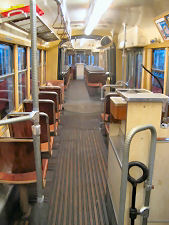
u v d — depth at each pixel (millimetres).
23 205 2629
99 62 15461
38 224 2498
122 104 2055
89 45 19953
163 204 2178
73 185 3305
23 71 4770
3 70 3598
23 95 4930
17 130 3020
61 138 5195
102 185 3309
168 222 2205
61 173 3643
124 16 5215
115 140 2641
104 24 7059
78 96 11156
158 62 4680
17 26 3670
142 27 5289
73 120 6672
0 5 3213
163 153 2057
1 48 3480
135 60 6125
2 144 2166
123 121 2197
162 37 4176
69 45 14117
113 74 9281
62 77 9672
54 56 9297
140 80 5879
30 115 1935
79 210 2771
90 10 4609
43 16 5367
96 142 4973
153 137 1915
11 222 2504
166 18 3734
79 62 23094
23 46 4691
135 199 2102
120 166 2117
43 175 2479
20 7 2824
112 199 2516
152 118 2021
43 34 5938
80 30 9609
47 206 2826
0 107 3377
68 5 4656
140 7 4188
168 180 2117
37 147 2102
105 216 2680
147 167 2051
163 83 4273
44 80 8719
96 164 3955
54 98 5000
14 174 2438
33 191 2916
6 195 2781
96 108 8266
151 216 2197
